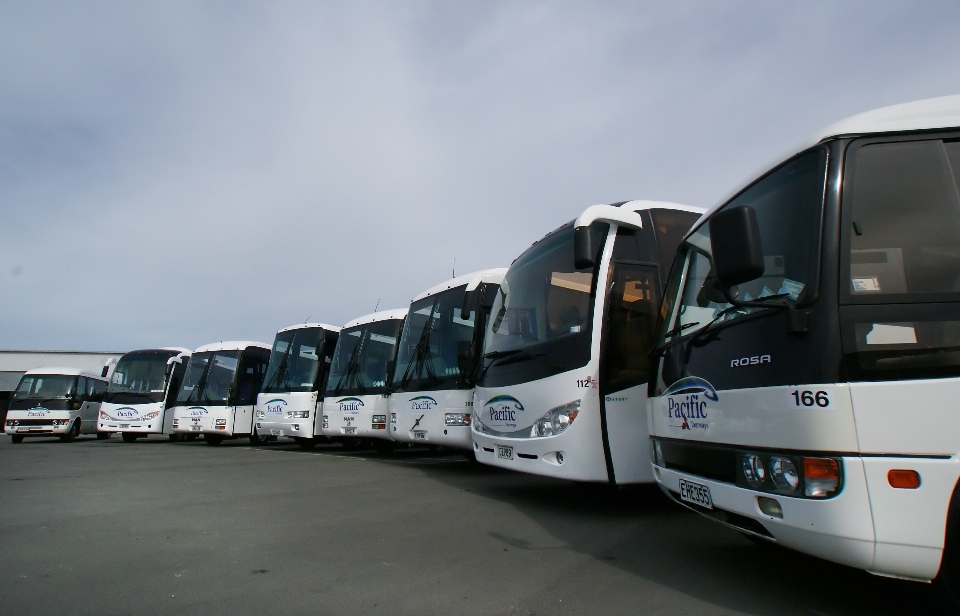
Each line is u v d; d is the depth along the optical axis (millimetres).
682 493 4031
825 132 3400
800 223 3277
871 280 2988
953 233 3033
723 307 3848
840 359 2859
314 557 4457
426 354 10289
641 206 6586
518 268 7492
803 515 2885
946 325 2846
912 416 2727
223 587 3770
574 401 5789
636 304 6156
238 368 17828
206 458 12602
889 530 2668
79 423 21922
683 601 3490
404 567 4199
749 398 3283
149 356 19828
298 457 12891
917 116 3273
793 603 3438
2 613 3307
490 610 3377
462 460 12117
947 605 2734
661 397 4430
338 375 13875
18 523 5641
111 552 4594
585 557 4453
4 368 42688
